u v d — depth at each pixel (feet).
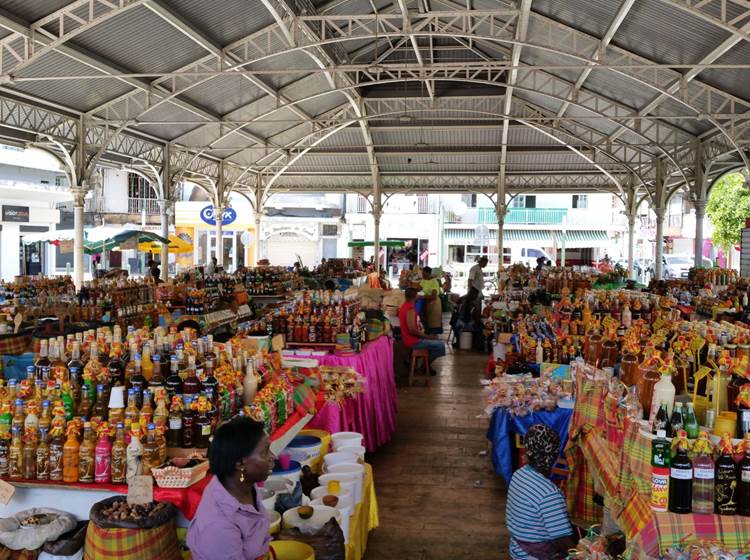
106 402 10.82
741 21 29.17
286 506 10.52
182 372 11.07
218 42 37.52
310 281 52.01
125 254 89.30
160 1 31.07
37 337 19.57
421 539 13.65
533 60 46.73
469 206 103.45
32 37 29.68
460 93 59.11
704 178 52.60
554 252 99.71
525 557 9.73
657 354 11.01
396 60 55.67
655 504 7.68
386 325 23.40
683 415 8.87
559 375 16.66
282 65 46.09
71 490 9.86
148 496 9.22
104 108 43.29
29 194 70.13
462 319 39.42
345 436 14.49
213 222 69.56
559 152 66.69
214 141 55.88
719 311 26.50
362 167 72.84
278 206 95.91
